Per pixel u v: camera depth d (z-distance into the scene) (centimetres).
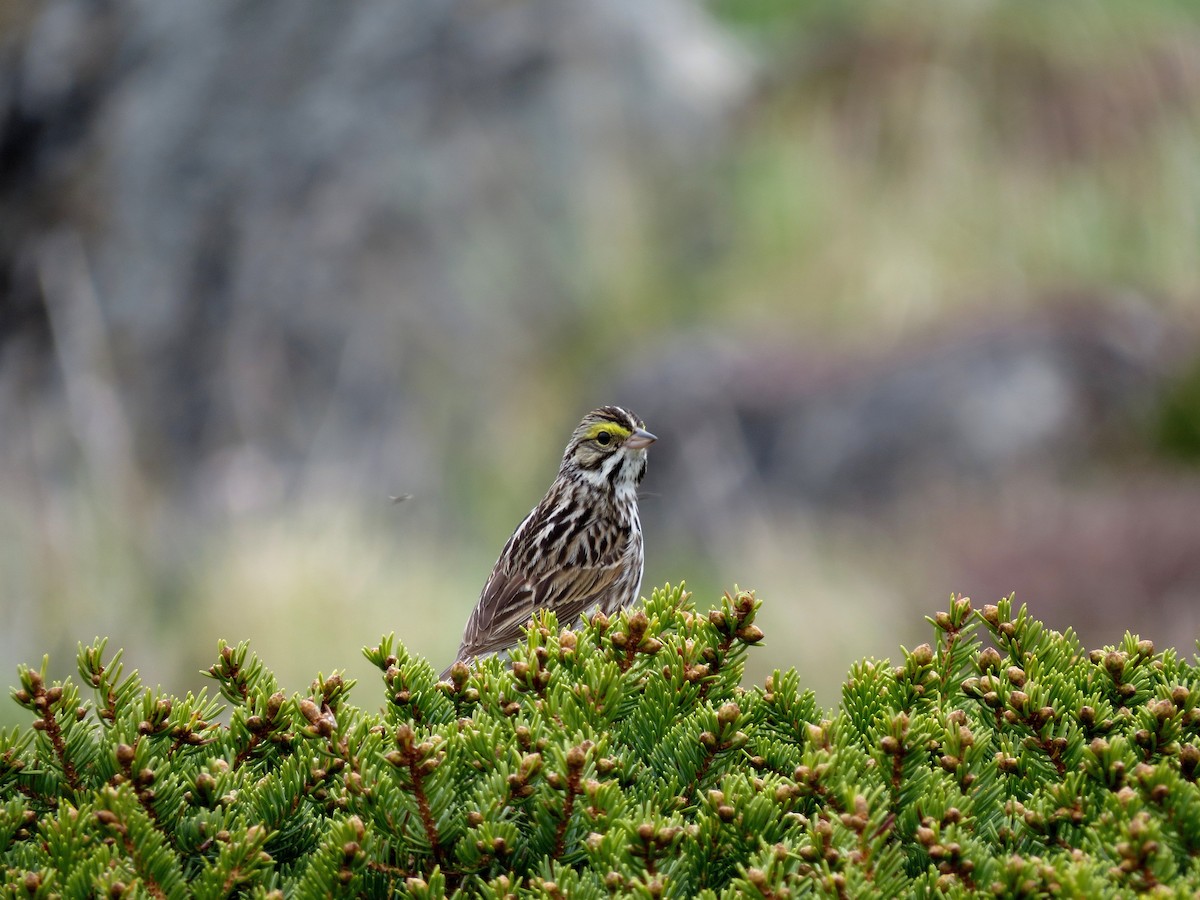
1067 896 273
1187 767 313
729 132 1931
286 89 1903
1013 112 1808
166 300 1872
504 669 384
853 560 1398
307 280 1872
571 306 1864
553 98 1917
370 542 1495
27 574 1459
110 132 1905
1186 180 1758
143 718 347
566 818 312
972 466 1549
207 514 1656
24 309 1883
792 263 1806
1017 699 332
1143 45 1823
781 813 318
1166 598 1239
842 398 1612
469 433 1803
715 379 1678
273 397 1838
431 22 1912
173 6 1903
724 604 356
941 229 1769
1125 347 1625
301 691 1288
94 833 317
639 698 357
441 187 1892
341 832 306
